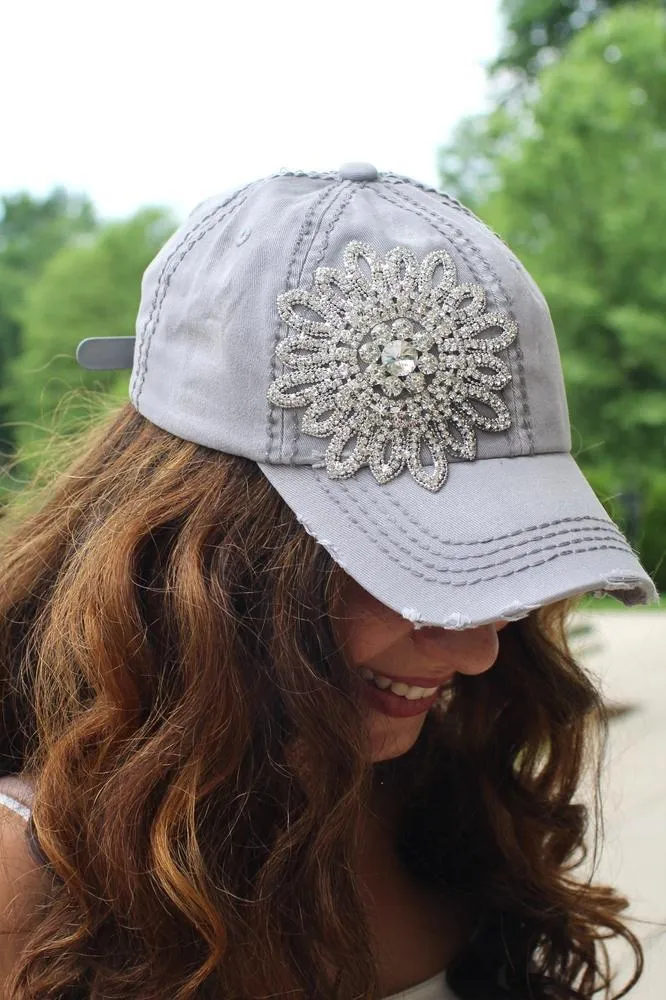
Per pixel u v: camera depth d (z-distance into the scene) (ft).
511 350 2.84
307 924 2.80
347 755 2.81
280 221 2.83
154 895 2.67
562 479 2.85
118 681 2.79
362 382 2.68
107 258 68.13
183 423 2.89
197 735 2.72
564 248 40.83
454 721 3.99
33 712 3.11
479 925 3.89
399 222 2.86
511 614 2.52
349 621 2.89
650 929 7.21
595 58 43.88
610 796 9.52
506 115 45.91
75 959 2.67
